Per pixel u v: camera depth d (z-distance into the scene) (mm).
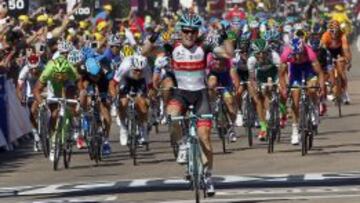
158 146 32719
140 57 28922
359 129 35250
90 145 28281
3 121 33375
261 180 23188
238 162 26953
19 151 33250
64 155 27578
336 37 39906
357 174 23641
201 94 20641
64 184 24156
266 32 32250
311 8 62062
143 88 29156
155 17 70938
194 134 19391
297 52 28453
